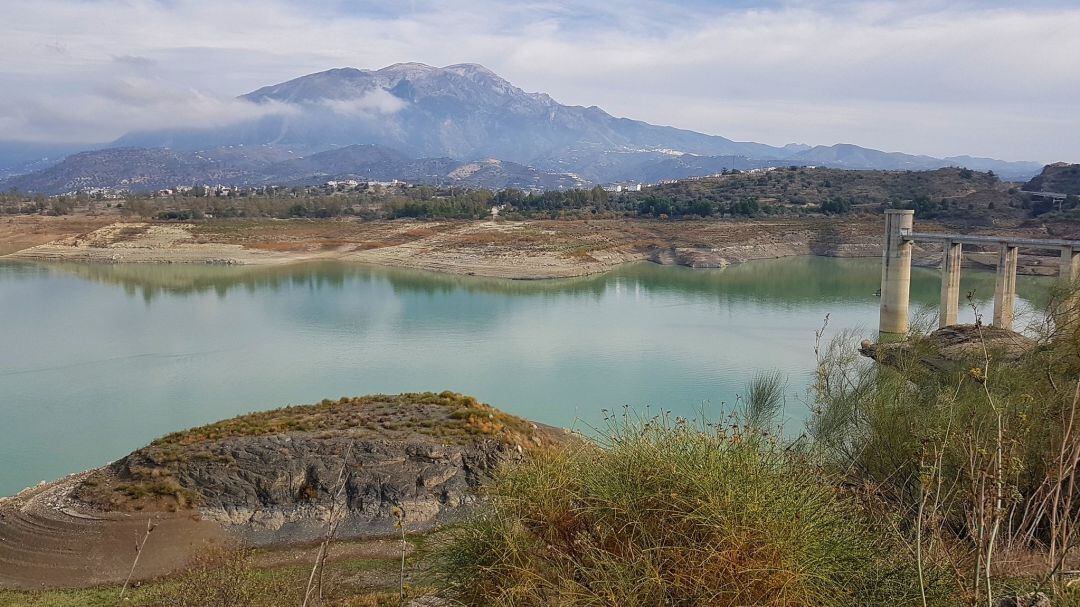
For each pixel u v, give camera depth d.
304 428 38.22
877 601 7.25
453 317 94.38
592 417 53.00
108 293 109.75
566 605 7.07
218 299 106.31
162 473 33.81
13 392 59.56
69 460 45.59
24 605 24.62
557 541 8.04
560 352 75.06
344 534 31.47
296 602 17.81
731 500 7.07
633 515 7.49
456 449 35.81
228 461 34.41
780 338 80.81
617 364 69.88
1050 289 22.09
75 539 30.23
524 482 8.48
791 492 7.48
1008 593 8.33
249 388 61.78
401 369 68.50
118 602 24.25
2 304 98.94
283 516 32.38
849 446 18.66
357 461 34.72
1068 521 10.52
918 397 19.25
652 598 6.95
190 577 19.11
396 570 27.48
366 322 90.56
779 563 6.88
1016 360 19.53
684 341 79.75
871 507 10.10
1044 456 11.78
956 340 35.06
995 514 7.59
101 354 72.44
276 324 88.62
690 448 7.91
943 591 7.54
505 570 8.01
